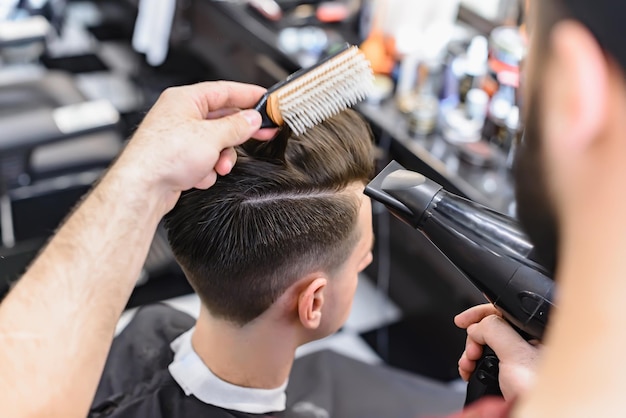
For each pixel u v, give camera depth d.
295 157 0.84
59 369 0.52
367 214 0.89
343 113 0.88
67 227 0.58
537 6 0.30
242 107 0.74
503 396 0.63
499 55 1.61
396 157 1.69
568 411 0.28
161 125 0.64
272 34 1.99
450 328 1.90
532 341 0.65
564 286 0.30
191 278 0.88
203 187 0.68
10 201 1.84
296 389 1.31
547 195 0.31
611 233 0.28
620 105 0.27
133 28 2.93
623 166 0.27
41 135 1.78
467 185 1.52
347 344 2.00
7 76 2.28
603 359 0.28
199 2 2.26
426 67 1.77
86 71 3.10
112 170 0.61
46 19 2.43
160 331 1.09
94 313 0.56
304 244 0.84
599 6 0.27
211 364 0.92
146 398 0.93
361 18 1.98
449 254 0.66
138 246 0.60
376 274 2.15
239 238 0.83
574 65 0.28
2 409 0.50
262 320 0.88
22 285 0.55
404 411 1.32
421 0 1.79
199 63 2.69
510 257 0.62
